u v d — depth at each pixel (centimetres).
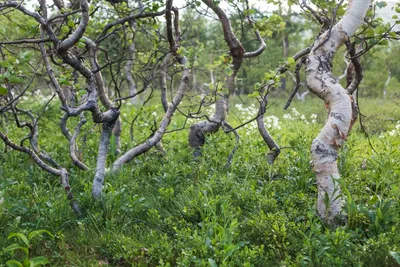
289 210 586
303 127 1321
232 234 504
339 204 563
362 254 476
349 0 570
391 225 538
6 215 595
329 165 561
